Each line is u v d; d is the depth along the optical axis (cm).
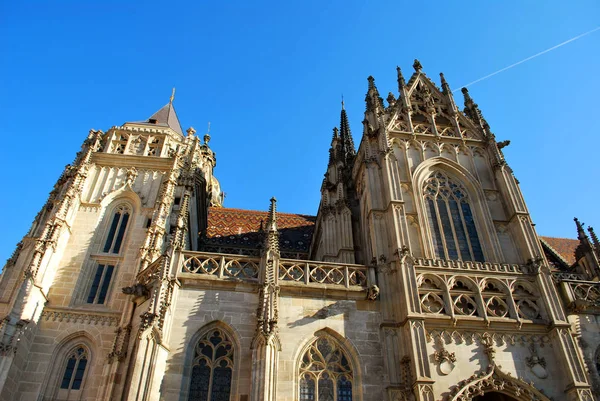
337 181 4284
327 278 2936
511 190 3566
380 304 2852
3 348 2748
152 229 3416
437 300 2872
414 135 3862
